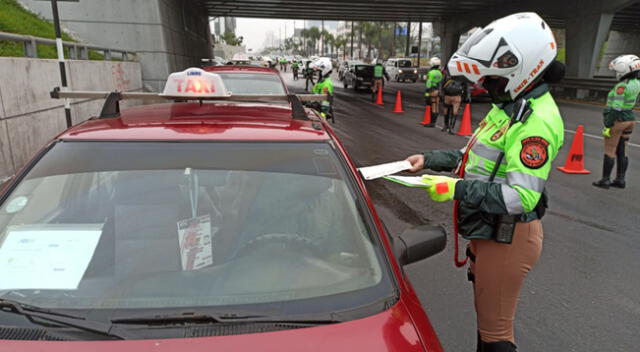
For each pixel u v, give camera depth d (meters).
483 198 1.97
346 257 1.76
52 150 1.97
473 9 38.66
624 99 6.39
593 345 3.05
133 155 1.95
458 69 2.15
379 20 48.47
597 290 3.78
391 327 1.48
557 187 6.86
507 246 2.13
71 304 1.52
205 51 38.31
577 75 26.86
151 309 1.52
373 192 6.40
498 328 2.27
